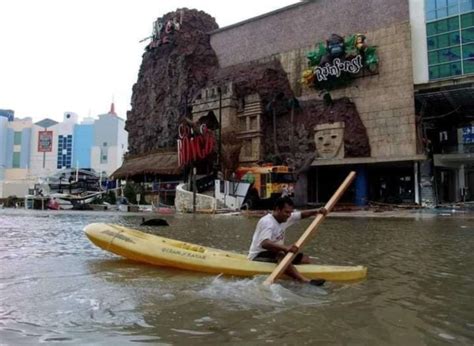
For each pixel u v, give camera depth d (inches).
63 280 223.9
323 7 1615.4
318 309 165.8
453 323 147.4
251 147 1636.3
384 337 132.5
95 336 133.3
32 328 141.4
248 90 1678.2
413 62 1382.9
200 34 1962.4
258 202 1337.4
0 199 2704.2
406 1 1412.4
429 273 247.8
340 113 1470.2
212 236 492.7
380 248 373.4
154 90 2096.5
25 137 3479.3
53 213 1341.0
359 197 1441.9
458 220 783.1
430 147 1470.2
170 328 141.5
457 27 1321.4
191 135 1572.3
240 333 136.2
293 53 1670.8
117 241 283.6
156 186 1796.3
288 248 230.5
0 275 238.8
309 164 1457.9
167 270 253.4
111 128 3376.0
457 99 1406.3
